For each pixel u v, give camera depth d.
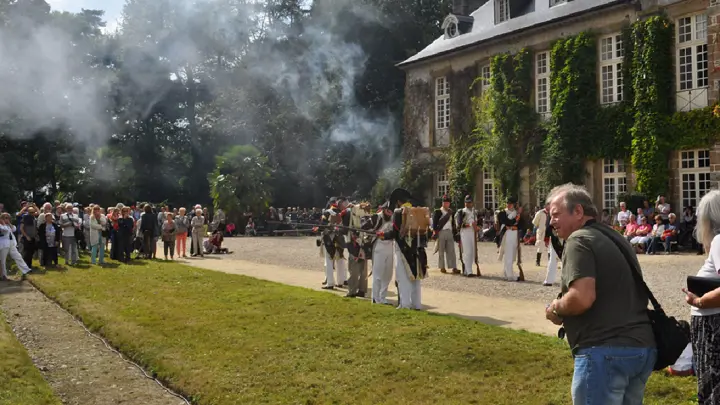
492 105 30.11
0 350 7.78
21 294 13.38
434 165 34.97
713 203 4.35
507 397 5.72
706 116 22.45
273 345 7.74
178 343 8.09
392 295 12.45
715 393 4.20
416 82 36.56
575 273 3.54
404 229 10.25
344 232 13.37
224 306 10.46
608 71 26.48
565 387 5.88
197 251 22.14
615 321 3.53
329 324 8.77
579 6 27.47
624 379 3.52
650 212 23.00
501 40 30.59
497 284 13.55
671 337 3.56
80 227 21.53
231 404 5.87
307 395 6.01
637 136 24.53
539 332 8.38
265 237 33.00
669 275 13.95
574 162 26.92
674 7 23.66
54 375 7.24
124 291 12.59
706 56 22.94
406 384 6.18
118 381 6.97
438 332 8.05
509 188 29.66
